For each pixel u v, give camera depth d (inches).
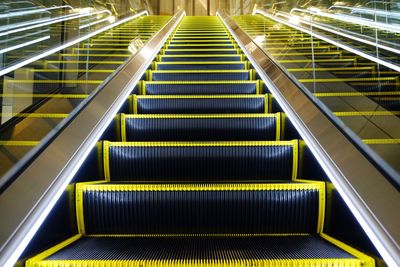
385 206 55.2
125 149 92.8
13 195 56.4
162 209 73.5
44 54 128.6
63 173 68.5
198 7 623.5
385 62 122.6
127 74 139.8
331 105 105.9
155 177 92.7
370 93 117.4
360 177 63.2
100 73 148.6
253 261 56.2
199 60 208.1
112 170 93.1
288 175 92.3
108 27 209.3
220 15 434.3
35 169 63.9
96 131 90.2
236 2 607.5
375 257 55.6
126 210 73.5
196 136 112.8
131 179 93.1
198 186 74.1
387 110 103.0
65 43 148.7
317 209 73.2
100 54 191.3
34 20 152.8
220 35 299.1
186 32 318.3
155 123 113.7
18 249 51.1
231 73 168.7
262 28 289.0
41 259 56.7
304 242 65.9
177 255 59.3
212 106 131.3
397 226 51.4
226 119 112.7
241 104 131.5
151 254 59.8
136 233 73.6
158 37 234.8
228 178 92.2
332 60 162.2
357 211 59.1
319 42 175.3
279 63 151.6
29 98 142.7
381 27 127.8
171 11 618.5
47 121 88.7
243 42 221.0
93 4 209.5
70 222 71.8
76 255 59.1
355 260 55.8
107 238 70.2
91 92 113.0
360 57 154.1
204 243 65.9
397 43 137.2
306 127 90.3
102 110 101.7
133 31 299.7
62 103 104.5
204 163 92.4
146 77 169.2
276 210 73.3
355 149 69.8
